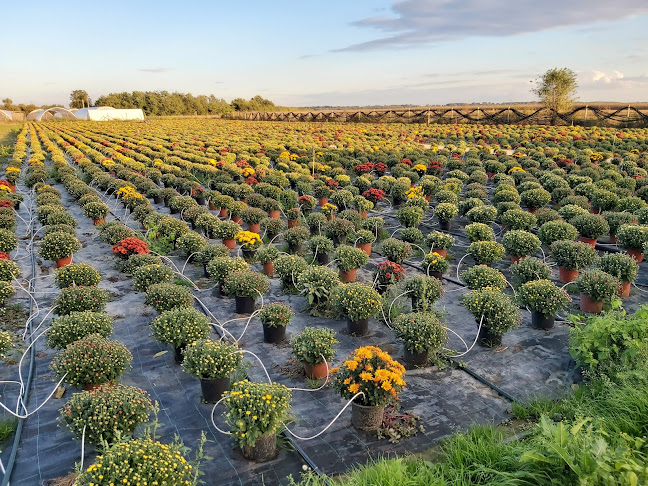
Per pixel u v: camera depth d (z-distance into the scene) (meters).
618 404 6.23
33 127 70.81
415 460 5.97
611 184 20.38
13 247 13.62
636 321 7.61
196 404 7.39
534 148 36.41
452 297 11.51
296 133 57.59
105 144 45.53
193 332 8.12
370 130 59.53
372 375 6.41
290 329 9.90
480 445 5.82
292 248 14.55
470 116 73.25
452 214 17.23
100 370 7.00
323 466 6.03
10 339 8.13
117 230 14.34
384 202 22.09
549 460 4.87
